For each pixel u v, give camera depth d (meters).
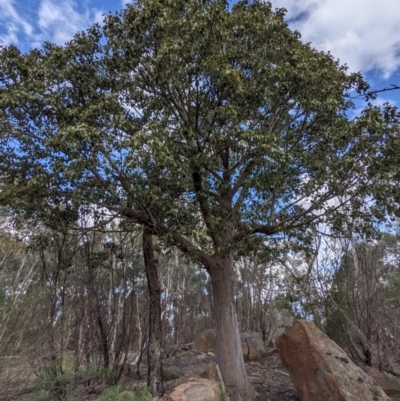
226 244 8.34
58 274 10.26
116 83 9.04
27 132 8.34
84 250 11.11
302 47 9.48
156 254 12.12
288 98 8.74
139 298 15.54
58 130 7.73
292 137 9.25
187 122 8.73
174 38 8.43
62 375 8.56
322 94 8.55
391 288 12.32
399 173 7.58
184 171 7.56
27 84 8.04
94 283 11.39
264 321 18.16
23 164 8.48
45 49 9.10
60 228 8.66
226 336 8.59
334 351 7.61
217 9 8.21
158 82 8.67
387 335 11.09
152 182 7.75
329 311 11.45
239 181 9.21
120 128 7.57
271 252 8.50
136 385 10.02
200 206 9.30
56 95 8.16
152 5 8.42
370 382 7.20
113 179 8.10
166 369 11.45
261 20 9.18
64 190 8.23
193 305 24.23
